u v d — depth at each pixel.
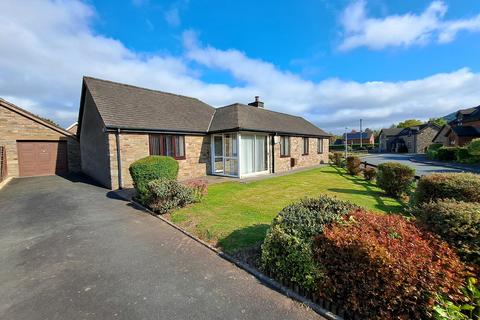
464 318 1.75
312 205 3.67
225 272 3.40
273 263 3.17
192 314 2.53
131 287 3.07
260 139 13.84
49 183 11.59
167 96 15.27
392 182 7.98
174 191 6.57
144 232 5.11
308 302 2.66
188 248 4.25
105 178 10.53
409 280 2.00
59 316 2.55
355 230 2.62
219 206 6.81
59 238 4.83
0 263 3.81
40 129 14.99
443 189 4.66
